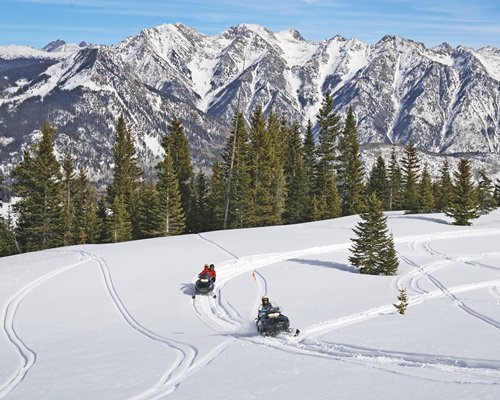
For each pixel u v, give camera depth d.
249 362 16.02
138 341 20.19
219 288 30.02
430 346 17.09
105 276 33.34
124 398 13.30
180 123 75.69
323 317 22.33
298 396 12.45
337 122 81.38
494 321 21.09
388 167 95.56
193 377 14.75
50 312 26.45
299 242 43.97
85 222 72.69
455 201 54.81
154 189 70.88
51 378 15.74
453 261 37.53
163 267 35.12
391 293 27.81
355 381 13.40
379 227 33.69
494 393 11.84
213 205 73.75
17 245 67.00
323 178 80.31
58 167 66.25
